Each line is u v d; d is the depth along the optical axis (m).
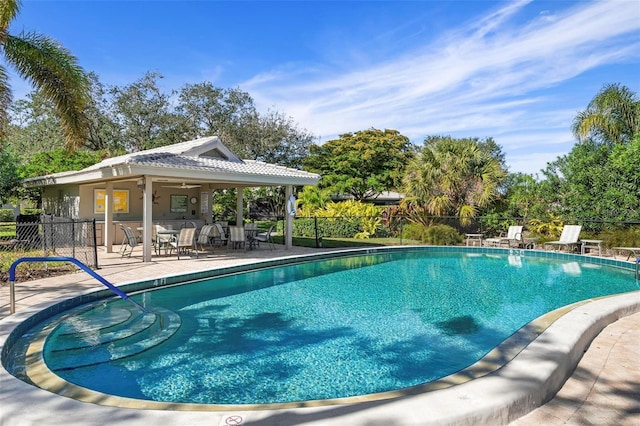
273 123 32.91
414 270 12.08
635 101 17.34
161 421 2.53
